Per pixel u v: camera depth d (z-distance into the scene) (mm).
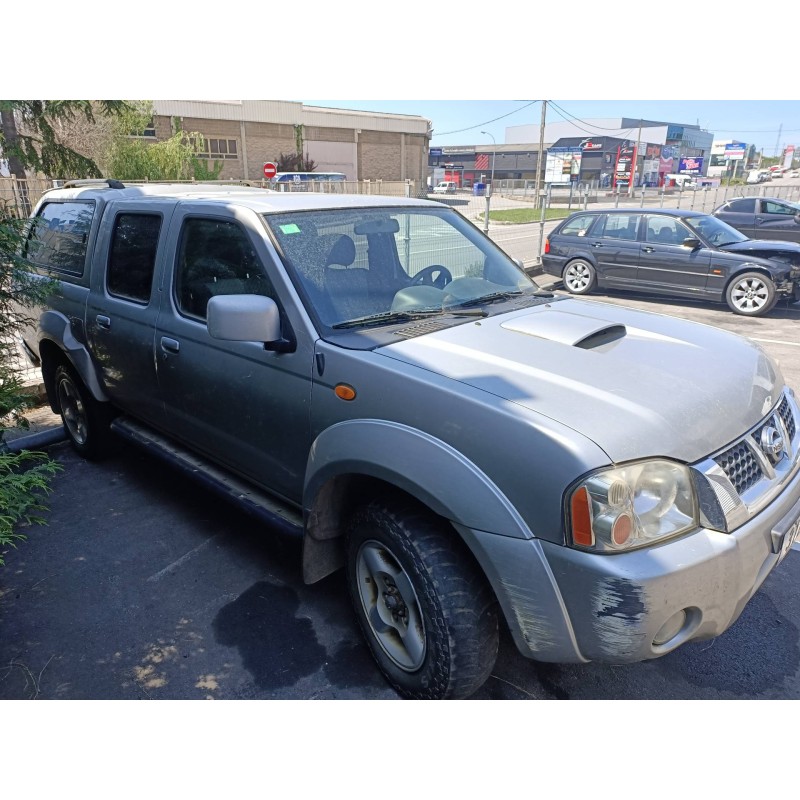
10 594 3209
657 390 2246
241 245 2961
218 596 3211
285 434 2797
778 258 10078
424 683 2375
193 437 3482
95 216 4094
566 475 1910
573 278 11898
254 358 2857
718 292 10477
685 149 90062
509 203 41750
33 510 3994
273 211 2996
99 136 15469
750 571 2090
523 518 1999
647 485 1957
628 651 1924
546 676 2691
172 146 18781
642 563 1874
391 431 2285
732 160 97625
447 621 2209
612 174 60344
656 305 11047
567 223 12039
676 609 1921
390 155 50688
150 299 3510
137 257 3664
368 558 2541
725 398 2318
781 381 2830
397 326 2775
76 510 4020
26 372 5957
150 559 3518
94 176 10797
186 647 2852
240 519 3939
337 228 3072
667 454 1997
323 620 3041
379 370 2373
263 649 2842
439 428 2186
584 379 2275
